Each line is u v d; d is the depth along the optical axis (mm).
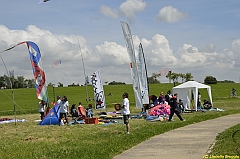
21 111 52344
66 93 98312
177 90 43312
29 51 28828
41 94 29438
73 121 32281
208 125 24188
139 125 26203
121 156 14047
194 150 14562
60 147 16891
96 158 13555
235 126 22359
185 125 24828
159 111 32969
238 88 108438
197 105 43219
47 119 29625
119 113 41125
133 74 32781
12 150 16875
